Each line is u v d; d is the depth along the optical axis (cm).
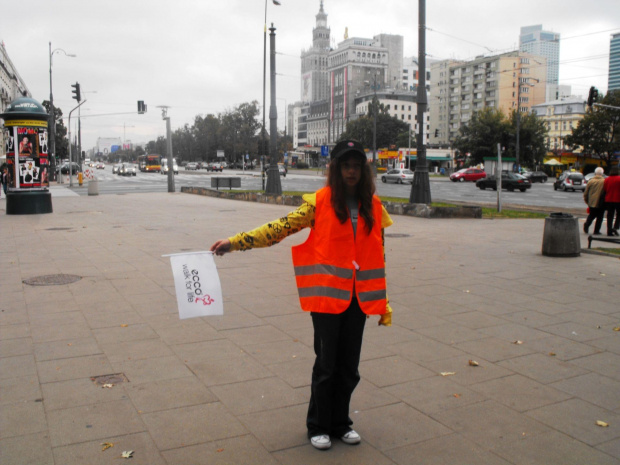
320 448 305
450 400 373
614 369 434
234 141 12238
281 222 304
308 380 404
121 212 1802
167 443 310
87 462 288
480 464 293
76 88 3688
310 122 18700
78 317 561
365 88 15788
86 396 371
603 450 308
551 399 376
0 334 505
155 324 539
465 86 13088
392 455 302
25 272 788
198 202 2341
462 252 1006
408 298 657
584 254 995
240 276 772
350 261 295
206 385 393
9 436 315
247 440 315
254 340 493
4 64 6950
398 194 3316
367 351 470
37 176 1712
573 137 6512
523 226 1461
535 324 554
